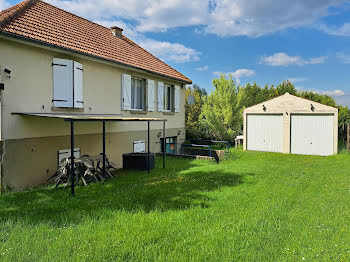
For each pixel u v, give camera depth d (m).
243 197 6.64
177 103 15.84
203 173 9.68
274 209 5.68
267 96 29.58
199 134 20.44
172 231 4.49
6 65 7.07
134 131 12.34
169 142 15.60
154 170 10.32
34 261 3.47
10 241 4.02
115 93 11.14
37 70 7.89
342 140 19.77
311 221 5.02
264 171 10.15
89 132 9.91
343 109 24.20
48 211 5.53
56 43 8.24
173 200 6.33
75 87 8.91
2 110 6.98
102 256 3.62
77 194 6.86
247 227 4.70
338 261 3.59
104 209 5.57
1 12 8.93
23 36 7.17
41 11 10.21
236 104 21.56
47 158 8.30
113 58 10.66
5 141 7.07
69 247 3.84
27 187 7.71
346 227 4.72
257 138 18.00
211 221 5.00
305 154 16.30
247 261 3.57
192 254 3.76
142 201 6.25
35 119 7.86
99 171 8.72
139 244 4.00
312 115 16.08
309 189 7.45
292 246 4.02
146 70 12.28
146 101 13.03
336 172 9.97
